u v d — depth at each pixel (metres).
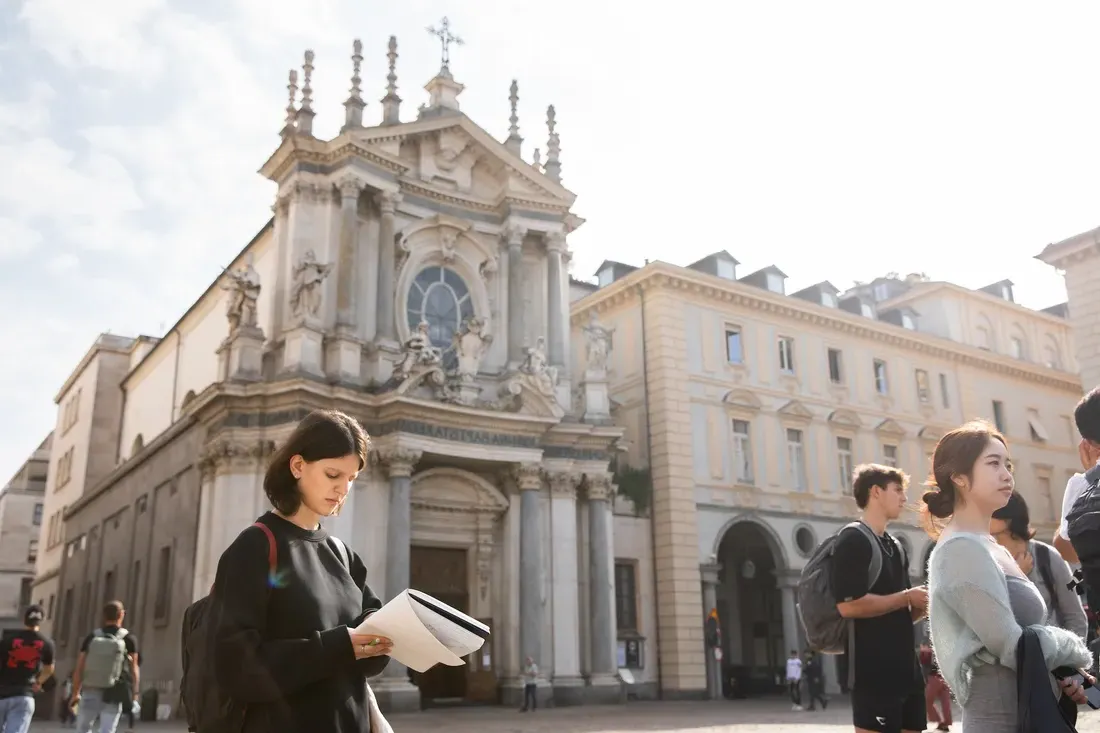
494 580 29.00
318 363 26.77
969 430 4.68
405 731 19.00
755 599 40.59
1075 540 5.01
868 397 42.12
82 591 41.31
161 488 31.83
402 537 25.91
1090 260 34.66
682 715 24.45
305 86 29.67
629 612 33.78
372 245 29.56
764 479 37.28
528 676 26.48
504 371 30.78
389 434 26.64
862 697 5.80
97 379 48.19
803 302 40.12
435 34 33.44
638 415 36.59
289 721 3.42
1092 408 5.58
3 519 68.31
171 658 27.39
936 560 4.30
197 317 37.31
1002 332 50.25
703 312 37.59
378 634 3.41
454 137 31.73
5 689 9.91
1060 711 3.96
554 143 34.53
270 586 3.54
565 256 33.22
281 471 3.84
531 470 28.83
